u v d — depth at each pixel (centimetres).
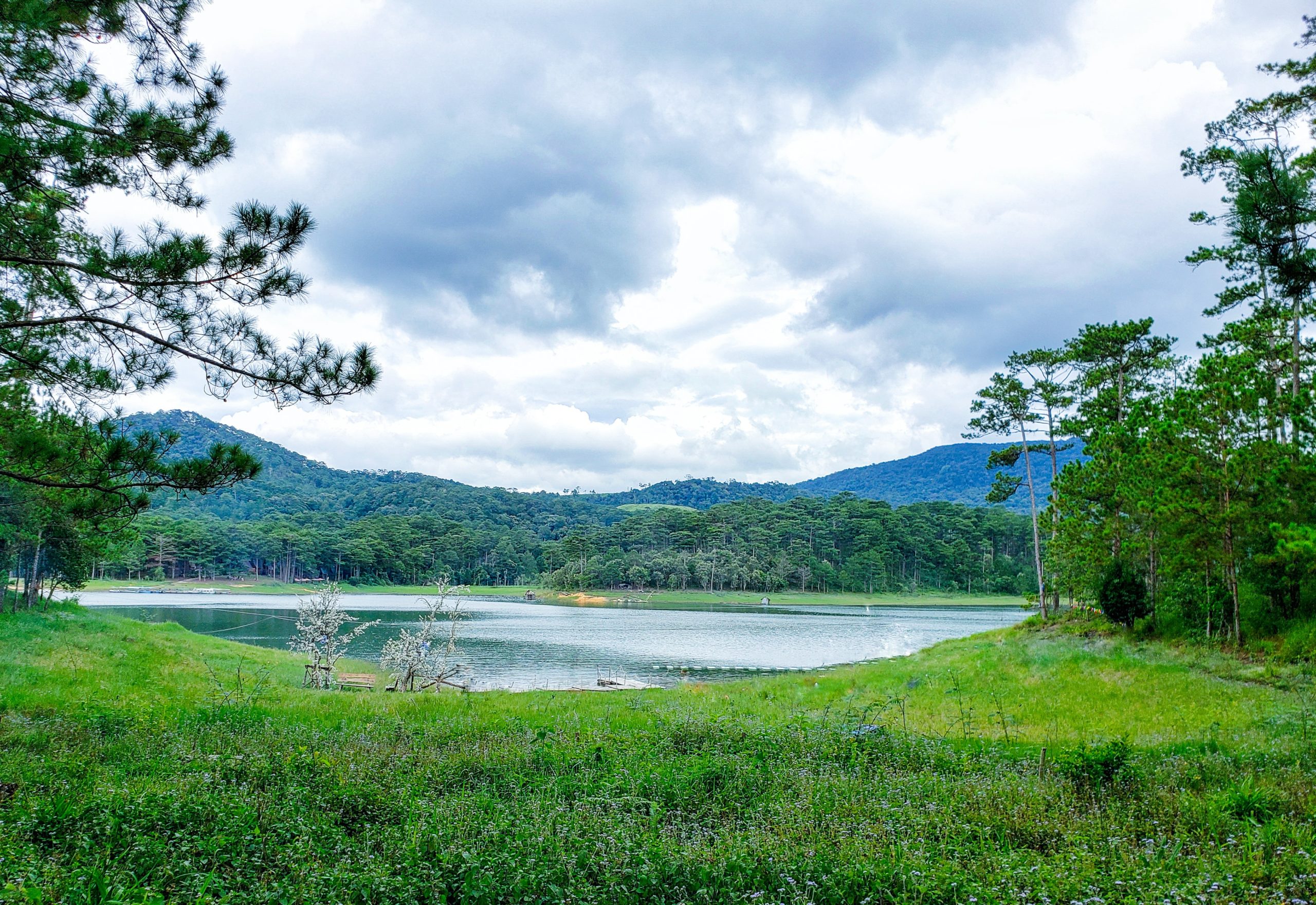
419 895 499
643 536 13188
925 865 553
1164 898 501
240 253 759
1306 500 1823
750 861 559
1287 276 875
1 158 691
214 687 1748
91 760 812
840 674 2409
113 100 776
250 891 487
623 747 977
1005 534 12250
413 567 13088
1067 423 3219
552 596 11206
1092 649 2325
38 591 3056
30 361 775
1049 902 497
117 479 799
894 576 12112
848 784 796
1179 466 2036
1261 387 1955
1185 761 916
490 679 2947
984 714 1541
